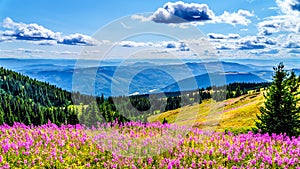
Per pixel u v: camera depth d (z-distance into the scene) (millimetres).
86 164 12461
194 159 13016
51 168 12766
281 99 24188
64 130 16578
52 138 15422
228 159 13141
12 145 14078
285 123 23766
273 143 16109
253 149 14422
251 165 12875
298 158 13875
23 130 17453
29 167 12641
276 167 12984
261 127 24797
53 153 13195
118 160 11453
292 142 16141
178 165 12109
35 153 13648
